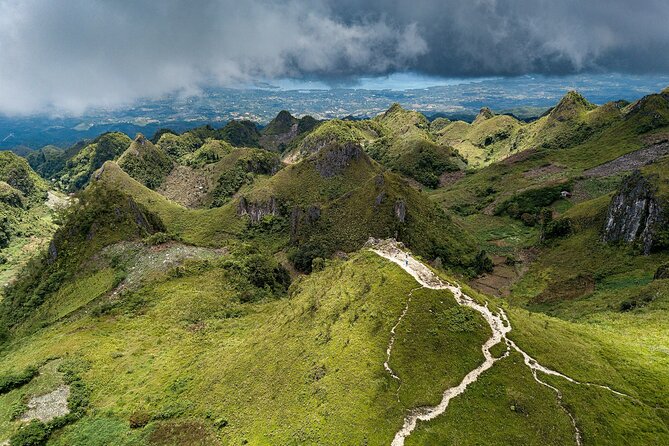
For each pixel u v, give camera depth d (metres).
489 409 39.19
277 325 63.16
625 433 38.97
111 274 97.50
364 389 41.31
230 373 55.00
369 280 58.38
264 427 42.56
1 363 75.19
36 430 52.00
